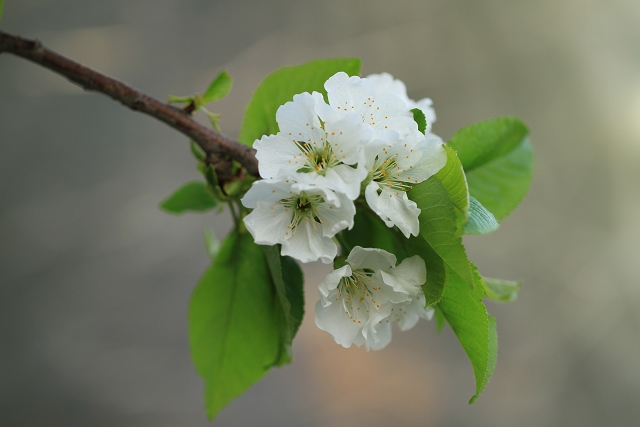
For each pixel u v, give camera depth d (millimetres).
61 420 1109
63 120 1364
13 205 1282
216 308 500
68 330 1203
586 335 1233
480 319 435
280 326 474
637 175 1353
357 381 1111
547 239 1307
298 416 1086
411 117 436
